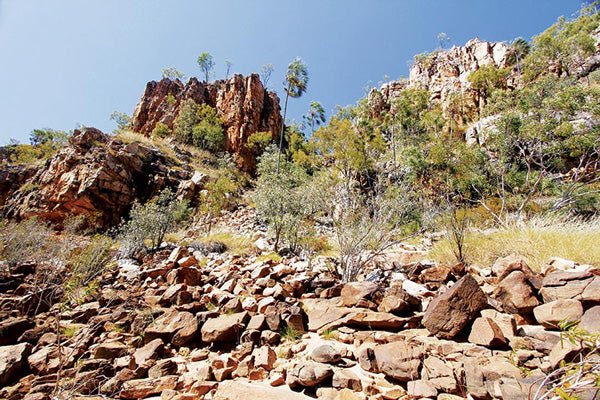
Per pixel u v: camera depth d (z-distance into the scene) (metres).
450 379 1.66
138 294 3.90
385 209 5.27
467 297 2.17
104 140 19.64
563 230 4.43
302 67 31.16
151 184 18.75
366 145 17.55
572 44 29.98
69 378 2.14
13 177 18.59
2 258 6.73
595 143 10.10
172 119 35.28
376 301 2.80
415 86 44.44
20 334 2.87
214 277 4.42
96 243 6.22
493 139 11.35
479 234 5.23
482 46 40.84
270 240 8.59
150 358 2.38
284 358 2.25
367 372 1.92
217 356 2.41
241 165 31.47
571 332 1.31
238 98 37.47
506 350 1.84
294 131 42.78
